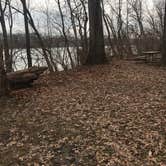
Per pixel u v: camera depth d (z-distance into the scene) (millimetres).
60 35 22875
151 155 5613
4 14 19500
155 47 30359
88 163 5488
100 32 15875
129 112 7980
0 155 6082
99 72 13891
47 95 10062
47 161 5668
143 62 18016
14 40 23047
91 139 6449
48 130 7113
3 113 8562
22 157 5918
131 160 5488
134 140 6262
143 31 32625
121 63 17016
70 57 20969
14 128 7426
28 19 19312
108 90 10430
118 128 6930
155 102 8781
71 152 5949
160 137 6328
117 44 29469
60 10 22812
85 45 19844
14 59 20531
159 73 13898
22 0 18781
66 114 8102
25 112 8508
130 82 11727
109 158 5605
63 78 12938
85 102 9070
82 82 11922
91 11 15742
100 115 7852
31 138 6754
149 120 7332
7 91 10016
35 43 21891
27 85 11195
